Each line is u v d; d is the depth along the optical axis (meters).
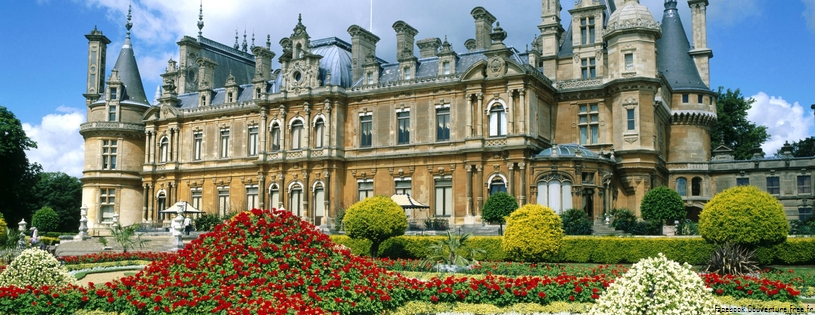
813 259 32.47
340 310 15.87
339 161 56.31
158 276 17.02
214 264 16.95
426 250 37.88
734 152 72.25
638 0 52.78
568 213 44.19
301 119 58.16
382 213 37.72
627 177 50.47
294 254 17.36
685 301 13.39
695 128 60.28
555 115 54.31
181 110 66.62
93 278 30.06
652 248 34.44
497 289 19.67
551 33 56.06
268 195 59.69
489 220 44.47
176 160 66.06
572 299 19.77
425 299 19.23
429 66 56.12
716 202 31.33
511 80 49.91
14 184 71.00
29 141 71.06
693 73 61.62
